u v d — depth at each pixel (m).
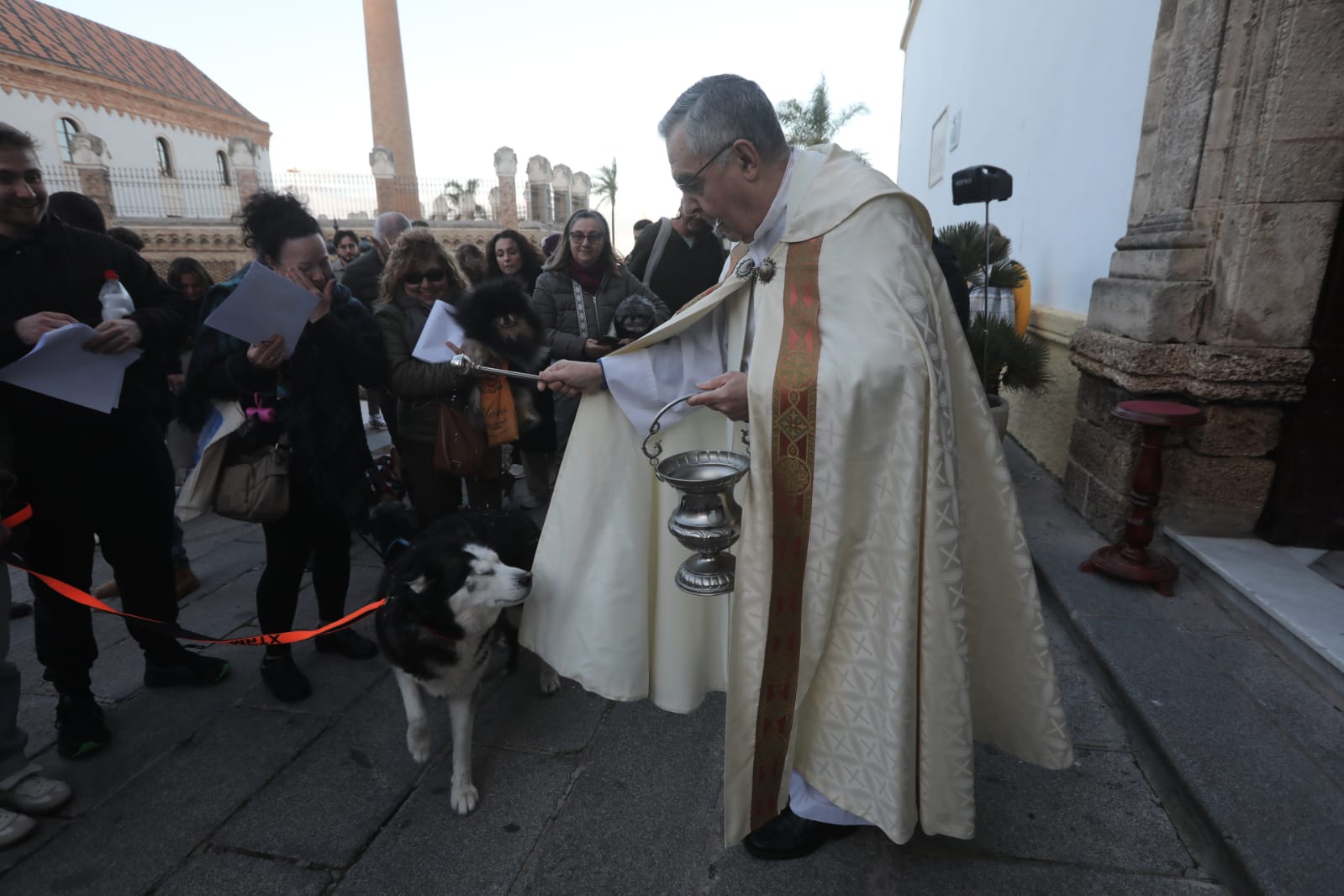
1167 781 2.12
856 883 1.83
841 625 1.67
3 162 1.97
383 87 20.80
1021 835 1.97
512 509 2.89
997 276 4.88
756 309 1.75
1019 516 1.71
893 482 1.55
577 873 1.90
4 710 2.07
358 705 2.69
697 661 2.13
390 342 2.96
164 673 2.79
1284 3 2.70
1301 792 1.91
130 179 18.19
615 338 3.82
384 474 3.62
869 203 1.56
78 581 2.36
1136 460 3.37
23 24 27.28
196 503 2.41
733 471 1.68
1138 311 3.29
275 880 1.91
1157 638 2.65
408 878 1.90
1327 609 2.57
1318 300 2.88
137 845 2.04
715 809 2.11
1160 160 3.36
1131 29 4.01
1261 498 3.12
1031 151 5.76
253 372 2.35
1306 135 2.75
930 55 10.74
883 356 1.50
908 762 1.61
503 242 5.09
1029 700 1.78
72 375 2.08
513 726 2.55
